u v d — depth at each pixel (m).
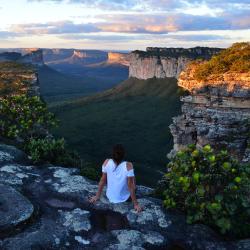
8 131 18.20
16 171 12.00
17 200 9.48
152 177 110.38
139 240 8.33
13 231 8.50
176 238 8.55
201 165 9.31
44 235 8.37
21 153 14.13
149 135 175.00
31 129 18.52
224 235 8.75
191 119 47.91
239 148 41.16
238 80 45.62
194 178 8.81
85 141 159.88
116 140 165.00
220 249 8.20
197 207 8.99
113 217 9.29
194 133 48.00
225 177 9.02
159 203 10.12
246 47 53.53
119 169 9.64
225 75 47.09
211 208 8.59
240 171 9.10
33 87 107.62
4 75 112.31
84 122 192.62
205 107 48.56
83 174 13.06
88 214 9.39
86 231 8.71
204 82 48.84
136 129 184.12
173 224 9.02
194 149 9.90
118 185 9.72
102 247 8.12
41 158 14.28
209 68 50.22
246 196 8.84
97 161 128.62
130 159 140.00
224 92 46.16
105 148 153.75
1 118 18.78
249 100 44.62
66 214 9.37
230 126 43.09
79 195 10.38
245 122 42.72
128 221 9.07
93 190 10.74
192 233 8.69
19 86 104.06
